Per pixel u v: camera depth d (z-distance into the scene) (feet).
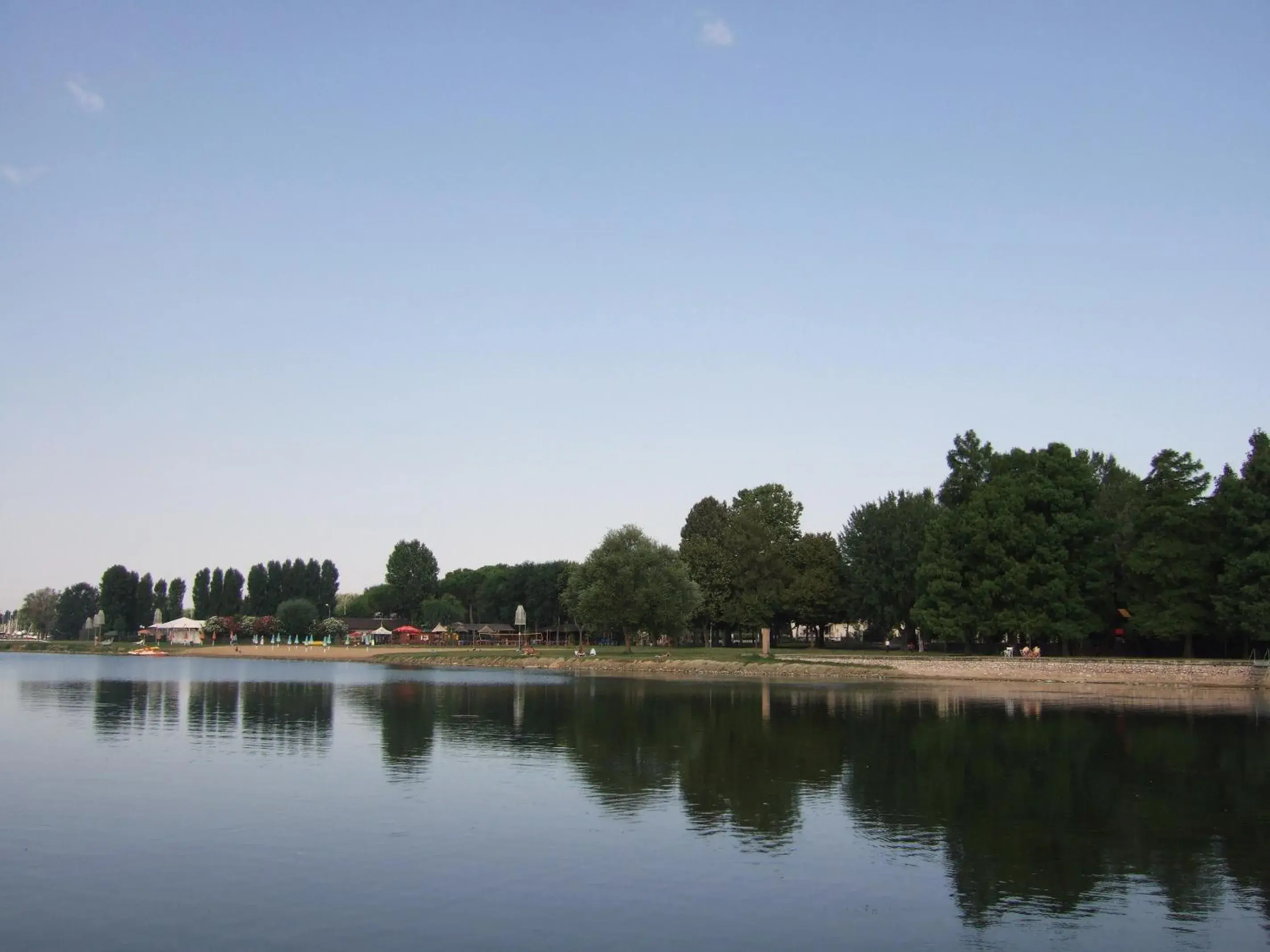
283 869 81.92
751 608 482.28
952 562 354.95
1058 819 103.04
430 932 67.56
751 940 67.05
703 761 139.13
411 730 173.47
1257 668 285.84
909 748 153.89
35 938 66.03
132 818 99.14
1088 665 305.73
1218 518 315.37
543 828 96.73
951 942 67.46
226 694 255.50
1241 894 78.02
